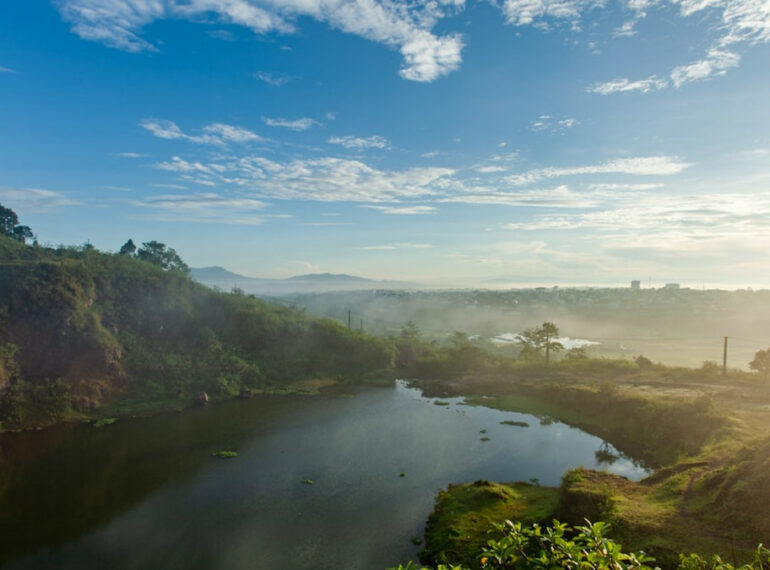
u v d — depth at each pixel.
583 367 68.06
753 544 16.48
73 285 57.59
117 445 40.69
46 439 42.69
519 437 42.16
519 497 27.44
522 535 6.38
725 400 45.03
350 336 76.94
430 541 23.86
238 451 38.53
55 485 32.47
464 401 56.19
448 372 72.25
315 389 63.31
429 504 28.66
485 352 78.38
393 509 28.06
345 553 23.61
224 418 48.94
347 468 34.56
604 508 21.27
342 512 27.80
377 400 57.22
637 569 5.83
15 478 33.81
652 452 37.66
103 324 59.84
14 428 45.31
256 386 63.00
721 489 20.06
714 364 60.88
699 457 27.91
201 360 63.00
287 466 35.06
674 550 16.92
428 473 33.53
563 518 22.73
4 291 53.69
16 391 47.97
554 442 40.78
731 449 28.19
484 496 27.11
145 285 67.69
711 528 18.09
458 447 39.19
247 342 70.44
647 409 43.09
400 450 38.47
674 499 21.36
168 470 34.72
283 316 78.19
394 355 76.38
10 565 23.17
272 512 27.94
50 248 72.75
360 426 45.62
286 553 23.69
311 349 73.75
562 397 54.47
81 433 44.31
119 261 69.12
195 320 69.00
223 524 26.66
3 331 51.31
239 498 29.86
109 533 25.95
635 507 20.89
